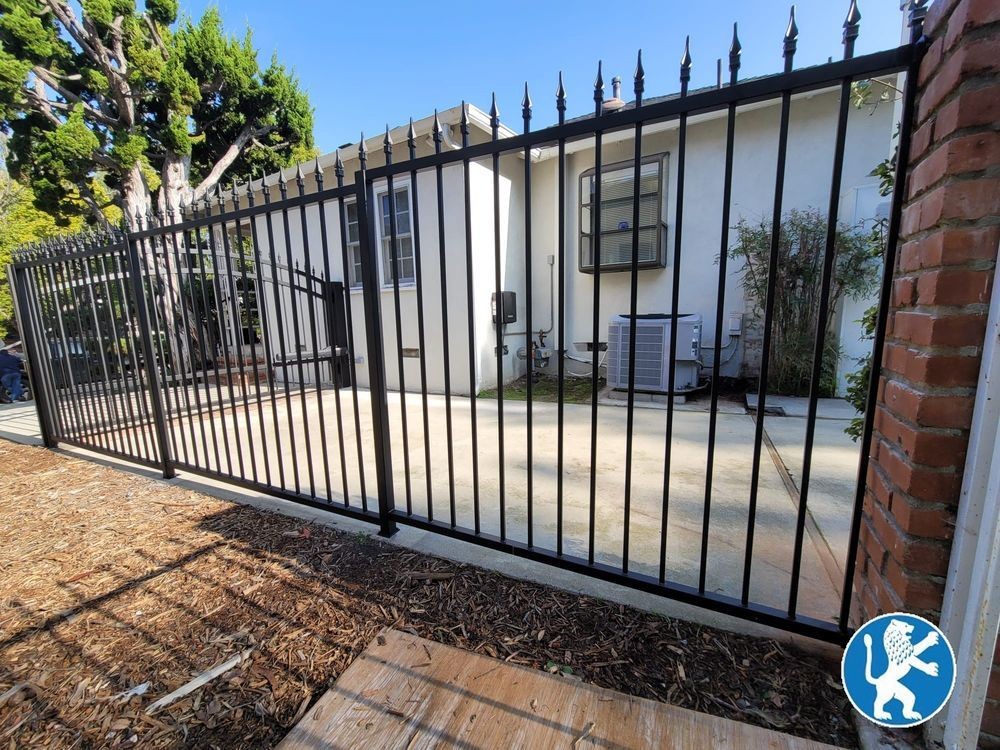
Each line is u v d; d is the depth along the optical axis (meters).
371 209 1.90
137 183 8.08
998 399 0.84
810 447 1.23
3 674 1.34
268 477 2.50
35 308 3.56
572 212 6.16
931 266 0.93
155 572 1.85
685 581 1.65
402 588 1.67
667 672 1.24
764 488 2.49
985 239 0.86
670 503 2.33
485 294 5.66
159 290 3.26
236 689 1.25
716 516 2.17
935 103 0.93
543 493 2.54
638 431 3.74
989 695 0.94
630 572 1.53
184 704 1.21
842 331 4.59
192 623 1.53
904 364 1.04
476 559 1.85
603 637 1.38
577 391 5.58
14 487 2.89
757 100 1.16
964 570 0.92
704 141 5.24
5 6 7.16
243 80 9.22
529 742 1.06
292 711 1.18
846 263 4.48
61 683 1.30
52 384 3.63
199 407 2.83
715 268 5.35
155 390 2.87
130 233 2.72
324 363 6.58
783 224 4.88
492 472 2.93
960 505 0.93
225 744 1.09
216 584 1.75
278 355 6.19
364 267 1.92
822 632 1.25
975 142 0.84
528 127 1.49
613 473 2.81
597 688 1.19
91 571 1.87
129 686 1.28
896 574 1.05
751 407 4.38
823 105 4.70
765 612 1.32
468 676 1.25
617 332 4.93
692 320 4.63
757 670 1.24
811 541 1.92
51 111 7.84
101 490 2.79
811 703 1.13
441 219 1.72
